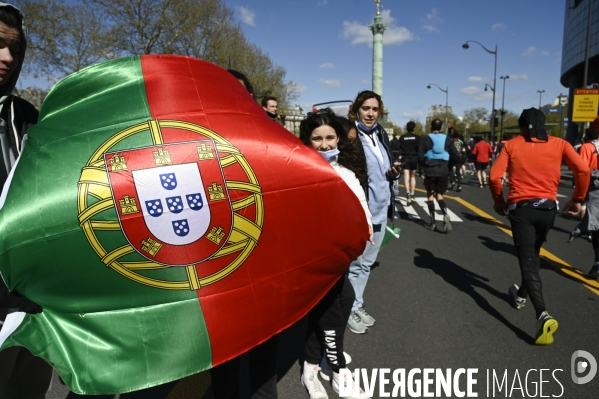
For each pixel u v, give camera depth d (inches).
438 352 117.7
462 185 556.4
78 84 63.5
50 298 58.8
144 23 1014.4
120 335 59.0
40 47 951.6
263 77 1378.0
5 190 57.6
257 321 63.7
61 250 56.1
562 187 556.1
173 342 59.9
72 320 59.6
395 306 148.8
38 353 57.9
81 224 55.8
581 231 179.5
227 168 59.6
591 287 166.6
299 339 126.8
